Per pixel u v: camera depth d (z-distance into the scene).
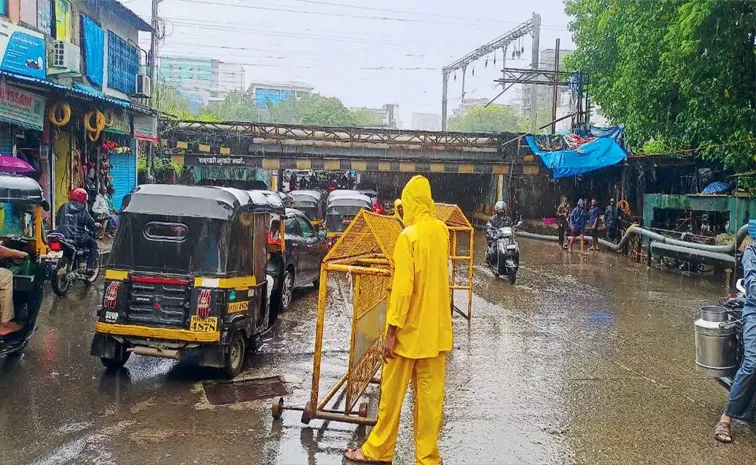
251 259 6.70
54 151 15.86
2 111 12.80
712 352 5.53
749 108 15.54
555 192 31.28
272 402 5.76
